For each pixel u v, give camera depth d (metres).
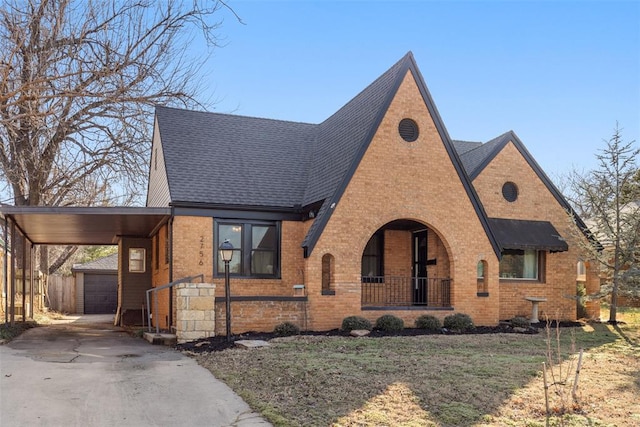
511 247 17.38
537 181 18.88
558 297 18.36
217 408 7.06
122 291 20.78
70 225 17.11
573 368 9.17
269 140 18.75
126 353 11.48
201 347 11.84
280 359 9.75
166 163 16.05
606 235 17.02
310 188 16.75
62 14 16.61
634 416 6.65
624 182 16.78
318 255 14.63
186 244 15.02
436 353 10.70
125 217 15.50
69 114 20.36
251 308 14.00
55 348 12.15
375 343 12.02
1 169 20.84
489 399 7.23
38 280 24.56
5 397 7.35
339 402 7.08
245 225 15.83
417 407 6.88
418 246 18.36
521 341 12.86
